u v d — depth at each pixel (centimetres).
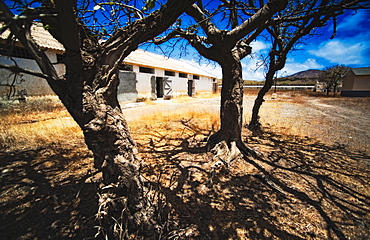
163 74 1509
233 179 291
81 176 289
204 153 389
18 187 257
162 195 235
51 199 232
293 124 688
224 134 384
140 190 173
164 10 163
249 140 490
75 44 132
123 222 165
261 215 210
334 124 696
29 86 795
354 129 622
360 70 2180
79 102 148
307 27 374
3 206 218
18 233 179
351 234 184
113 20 199
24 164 328
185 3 157
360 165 342
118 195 168
